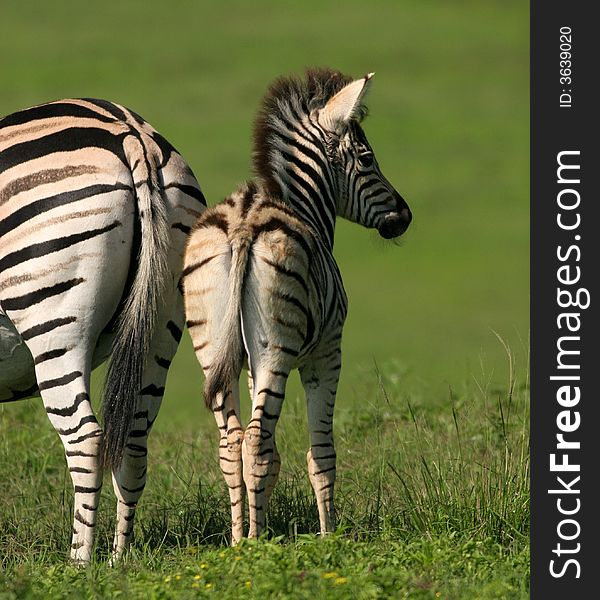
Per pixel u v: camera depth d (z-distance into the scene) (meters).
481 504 21.83
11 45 114.69
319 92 23.89
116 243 20.34
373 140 95.88
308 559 18.36
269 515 23.08
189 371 53.88
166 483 26.33
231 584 17.25
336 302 22.03
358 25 124.25
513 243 78.94
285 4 132.12
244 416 30.09
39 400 33.97
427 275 73.56
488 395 29.66
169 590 17.16
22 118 20.95
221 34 120.25
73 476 20.16
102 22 124.38
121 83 104.38
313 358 22.02
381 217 24.78
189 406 45.03
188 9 129.75
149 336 20.61
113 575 18.88
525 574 18.50
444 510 21.72
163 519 23.25
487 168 91.06
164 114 96.75
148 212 20.42
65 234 20.08
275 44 116.44
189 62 110.81
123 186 20.42
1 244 20.33
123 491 21.64
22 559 21.31
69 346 20.22
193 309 20.52
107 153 20.50
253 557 18.22
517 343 55.62
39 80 103.38
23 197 20.25
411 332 59.91
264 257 20.06
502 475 22.45
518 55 116.44
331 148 23.77
